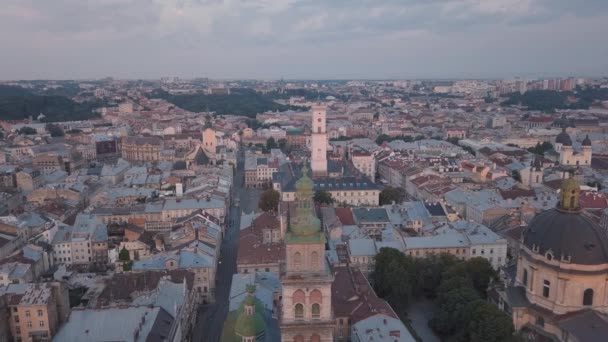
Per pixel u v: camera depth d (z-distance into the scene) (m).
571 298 149.62
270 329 142.25
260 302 150.38
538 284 157.50
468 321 165.25
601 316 145.88
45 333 165.25
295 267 112.81
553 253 151.62
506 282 182.12
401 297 196.00
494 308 159.75
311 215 114.12
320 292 112.69
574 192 155.62
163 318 162.38
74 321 157.75
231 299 171.50
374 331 154.75
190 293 194.12
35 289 170.12
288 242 111.56
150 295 182.38
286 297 112.62
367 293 180.75
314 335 114.19
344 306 174.00
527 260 160.75
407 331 157.25
